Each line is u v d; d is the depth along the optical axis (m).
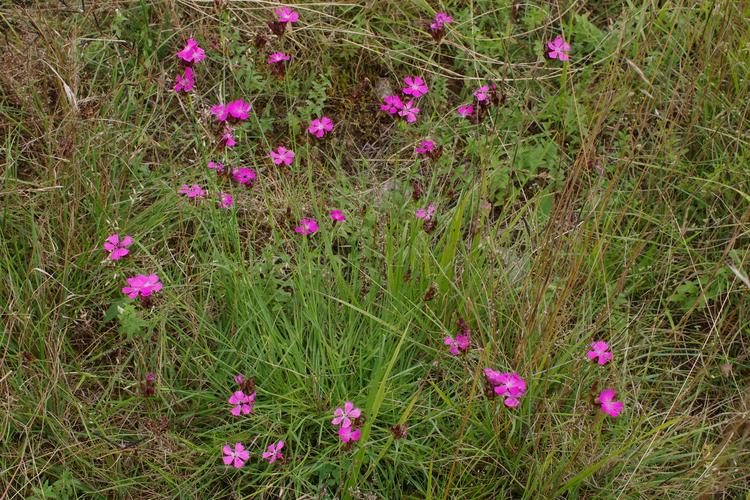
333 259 1.14
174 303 1.12
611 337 1.13
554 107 1.33
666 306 1.18
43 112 1.25
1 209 1.18
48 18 1.32
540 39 1.39
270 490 1.07
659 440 1.07
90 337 1.15
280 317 1.16
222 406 1.10
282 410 1.10
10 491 1.05
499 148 1.28
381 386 1.01
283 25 1.21
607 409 1.01
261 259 1.19
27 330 1.11
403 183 1.27
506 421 1.07
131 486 1.06
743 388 1.14
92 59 1.30
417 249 1.17
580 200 1.24
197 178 1.24
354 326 1.14
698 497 1.04
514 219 1.19
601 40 1.37
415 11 1.41
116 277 1.15
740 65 1.29
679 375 1.16
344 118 1.33
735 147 1.27
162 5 1.34
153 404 1.10
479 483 1.07
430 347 1.12
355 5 1.36
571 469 1.06
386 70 1.38
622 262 1.21
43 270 1.14
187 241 1.21
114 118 1.26
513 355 1.12
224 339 1.13
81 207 1.19
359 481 1.07
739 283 1.18
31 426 1.06
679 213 1.25
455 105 1.35
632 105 1.30
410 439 1.09
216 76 1.33
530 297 1.13
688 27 1.31
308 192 1.25
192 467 1.06
